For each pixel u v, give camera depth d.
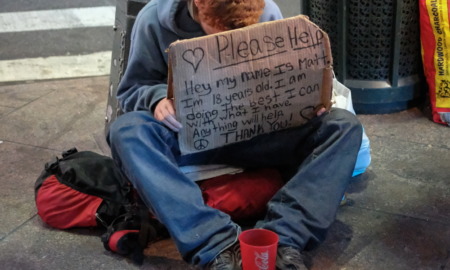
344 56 3.21
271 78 2.06
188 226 2.00
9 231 2.38
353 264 2.13
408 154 2.89
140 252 2.15
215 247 1.99
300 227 2.04
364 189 2.60
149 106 2.12
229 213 2.28
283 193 2.10
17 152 3.03
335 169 2.08
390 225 2.35
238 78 2.03
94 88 3.86
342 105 2.49
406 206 2.47
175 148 2.15
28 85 3.92
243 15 1.99
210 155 2.27
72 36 4.97
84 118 3.41
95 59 4.50
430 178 2.67
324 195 2.07
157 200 1.97
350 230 2.32
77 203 2.31
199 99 2.03
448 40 3.03
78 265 2.16
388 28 3.10
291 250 1.99
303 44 2.04
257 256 1.88
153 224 2.25
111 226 2.20
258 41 2.01
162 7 2.19
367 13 3.07
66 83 3.95
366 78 3.25
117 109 2.87
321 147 2.12
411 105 3.36
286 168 2.38
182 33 2.20
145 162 1.99
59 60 4.49
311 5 3.28
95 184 2.30
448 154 2.88
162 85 2.18
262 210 2.32
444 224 2.35
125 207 2.27
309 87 2.10
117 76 2.84
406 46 3.18
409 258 2.15
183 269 2.12
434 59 3.10
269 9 2.33
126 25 2.66
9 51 4.68
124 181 2.31
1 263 2.18
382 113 3.32
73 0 5.85
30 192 2.66
